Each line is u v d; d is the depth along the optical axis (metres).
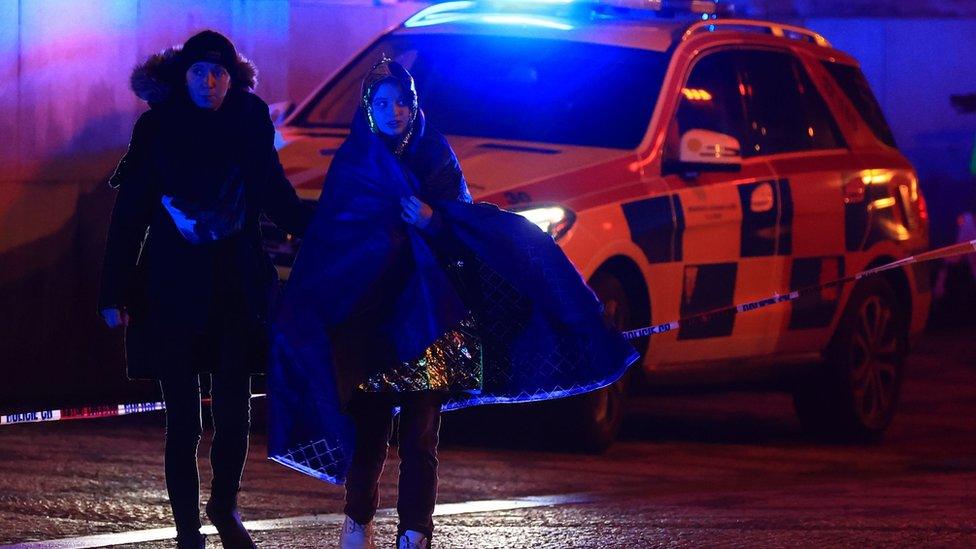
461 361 17.36
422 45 32.50
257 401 34.75
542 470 27.56
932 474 28.70
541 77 30.97
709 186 29.98
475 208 17.48
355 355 17.12
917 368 46.84
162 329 17.52
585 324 17.78
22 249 34.00
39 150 34.16
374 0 41.41
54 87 34.31
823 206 32.53
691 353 30.00
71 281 34.88
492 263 17.59
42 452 27.28
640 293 28.73
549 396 18.00
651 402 38.75
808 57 34.12
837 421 33.78
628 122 29.91
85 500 23.19
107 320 17.48
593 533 20.97
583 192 27.83
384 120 17.17
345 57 41.03
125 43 35.44
